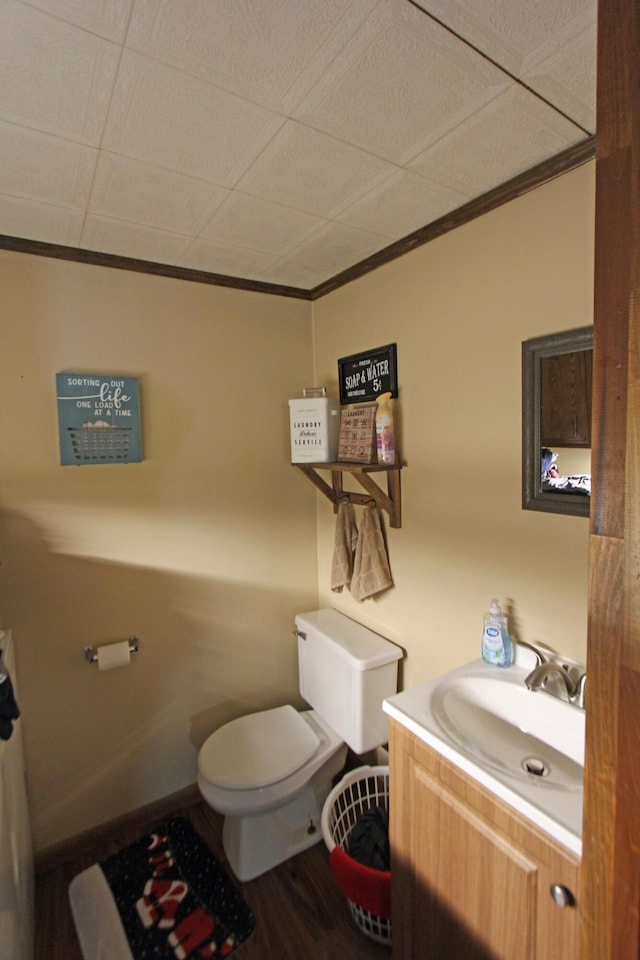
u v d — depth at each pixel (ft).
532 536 4.50
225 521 6.79
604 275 2.18
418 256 5.44
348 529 6.78
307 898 5.31
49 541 5.56
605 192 2.15
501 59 2.89
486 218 4.65
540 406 4.28
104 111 3.26
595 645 2.31
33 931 4.83
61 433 5.53
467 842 3.41
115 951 4.77
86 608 5.82
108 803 6.10
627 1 2.02
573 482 4.10
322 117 3.39
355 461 6.23
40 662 5.57
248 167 4.00
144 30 2.62
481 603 5.05
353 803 5.75
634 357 2.08
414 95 3.19
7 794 3.94
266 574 7.22
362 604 6.80
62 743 5.76
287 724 6.47
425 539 5.67
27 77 2.92
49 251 5.38
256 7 2.50
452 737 3.64
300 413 6.67
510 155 3.92
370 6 2.51
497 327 4.65
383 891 4.44
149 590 6.24
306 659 6.95
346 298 6.63
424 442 5.57
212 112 3.31
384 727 6.05
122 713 6.14
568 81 3.09
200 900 5.28
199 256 5.85
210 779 5.40
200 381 6.49
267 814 5.68
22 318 5.30
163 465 6.26
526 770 3.69
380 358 6.05
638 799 2.14
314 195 4.49
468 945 3.46
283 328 7.14
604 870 2.34
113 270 5.81
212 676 6.83
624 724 2.19
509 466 4.65
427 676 5.79
